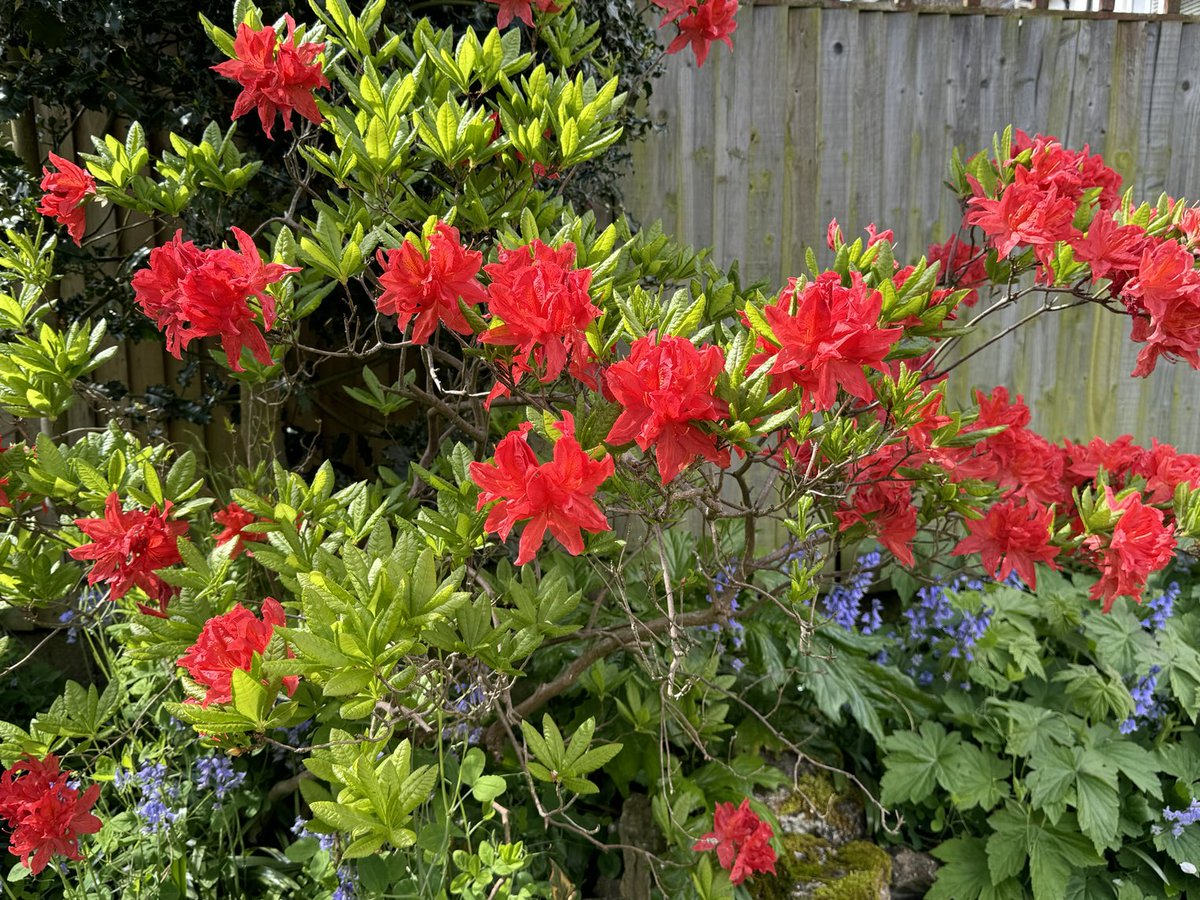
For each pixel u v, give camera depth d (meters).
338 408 3.06
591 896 2.23
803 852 2.37
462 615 1.48
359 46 1.77
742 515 1.73
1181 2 3.46
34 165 2.63
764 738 2.56
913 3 3.24
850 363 1.19
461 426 2.00
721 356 1.19
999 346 3.56
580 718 2.41
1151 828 2.51
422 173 1.87
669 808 1.97
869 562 3.00
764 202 3.28
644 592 2.46
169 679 2.12
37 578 1.73
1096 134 3.49
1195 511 2.03
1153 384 3.72
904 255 3.42
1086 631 2.78
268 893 1.99
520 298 1.22
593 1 2.58
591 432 1.32
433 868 1.79
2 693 2.47
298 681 1.37
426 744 2.05
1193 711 2.60
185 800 2.04
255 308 1.47
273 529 1.68
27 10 2.26
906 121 3.33
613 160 2.82
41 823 1.62
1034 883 2.30
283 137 2.52
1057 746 2.51
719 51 3.15
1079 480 2.39
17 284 2.47
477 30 2.53
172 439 2.93
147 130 2.53
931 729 2.56
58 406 1.79
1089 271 1.86
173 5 2.29
